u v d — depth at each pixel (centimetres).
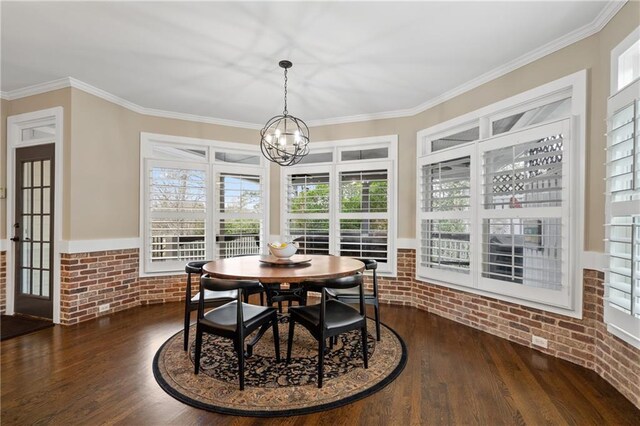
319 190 444
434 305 365
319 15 221
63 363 238
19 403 187
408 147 402
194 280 429
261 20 227
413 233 399
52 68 300
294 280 213
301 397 195
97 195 351
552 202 253
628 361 195
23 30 239
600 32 226
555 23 228
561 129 244
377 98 367
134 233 392
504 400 194
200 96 364
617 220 204
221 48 264
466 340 285
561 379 217
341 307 245
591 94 232
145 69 301
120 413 179
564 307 243
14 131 354
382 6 212
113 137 368
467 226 322
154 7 213
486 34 242
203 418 176
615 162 198
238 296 203
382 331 308
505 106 291
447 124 351
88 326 318
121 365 235
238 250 447
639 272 183
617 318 199
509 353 258
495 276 296
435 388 207
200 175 429
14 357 248
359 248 422
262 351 261
